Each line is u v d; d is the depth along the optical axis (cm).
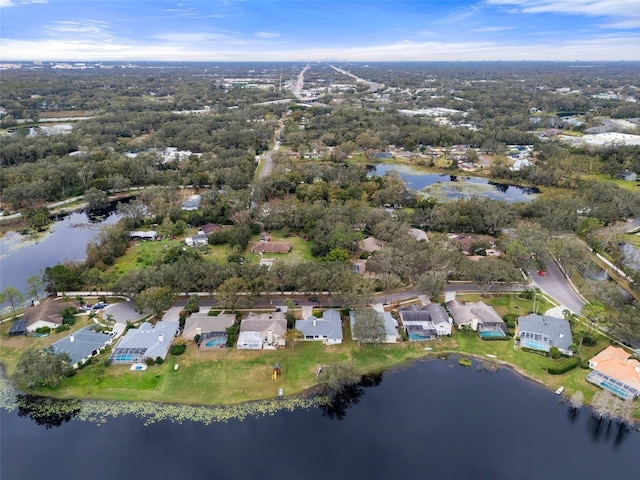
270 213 16800
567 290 12669
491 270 11938
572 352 9938
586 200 18625
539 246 13912
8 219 17850
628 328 9956
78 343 9581
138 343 9675
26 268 13950
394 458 7550
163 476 7100
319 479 7094
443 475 7238
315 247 14475
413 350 10194
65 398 8612
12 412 8331
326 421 8281
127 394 8706
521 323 10669
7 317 11012
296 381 9150
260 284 11362
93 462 7356
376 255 12938
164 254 14100
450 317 11219
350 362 9100
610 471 7394
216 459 7444
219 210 17462
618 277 13525
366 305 11538
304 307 11512
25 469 7225
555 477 7269
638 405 8512
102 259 13688
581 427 8244
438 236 15212
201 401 8606
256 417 8312
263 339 10094
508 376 9475
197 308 11131
